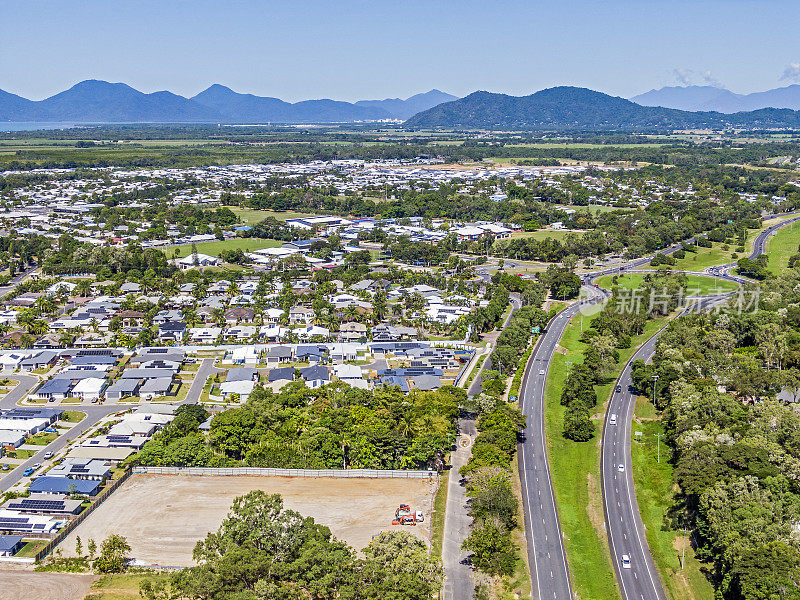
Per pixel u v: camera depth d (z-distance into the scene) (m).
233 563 184.88
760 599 178.00
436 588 186.62
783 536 199.12
